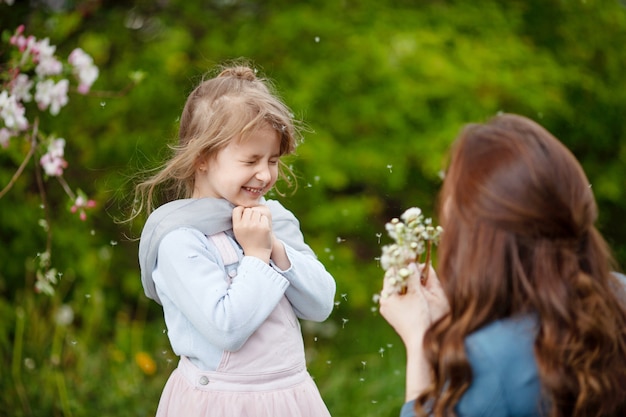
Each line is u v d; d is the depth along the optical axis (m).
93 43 4.54
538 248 1.59
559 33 5.01
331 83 4.45
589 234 1.66
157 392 3.68
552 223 1.58
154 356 4.05
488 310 1.59
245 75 2.23
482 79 4.41
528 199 1.58
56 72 3.06
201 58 4.57
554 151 1.62
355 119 4.42
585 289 1.58
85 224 4.39
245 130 2.02
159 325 4.40
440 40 4.54
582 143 4.92
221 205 2.12
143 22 4.83
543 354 1.54
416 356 1.71
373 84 4.46
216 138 2.05
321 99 4.44
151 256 2.10
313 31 4.60
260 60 4.56
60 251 4.33
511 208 1.58
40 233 4.32
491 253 1.59
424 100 4.39
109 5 4.77
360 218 4.50
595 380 1.54
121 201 4.37
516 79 4.48
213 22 4.76
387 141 4.39
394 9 4.80
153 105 4.52
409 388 1.70
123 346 3.99
